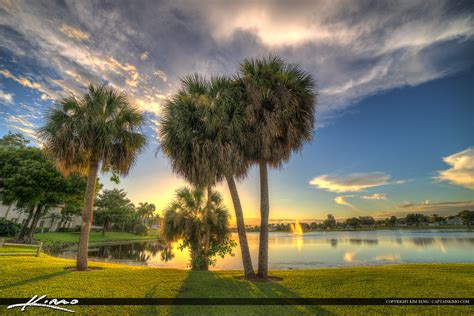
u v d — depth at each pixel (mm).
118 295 6223
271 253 25906
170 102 9750
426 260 18359
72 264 10719
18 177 21891
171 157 9656
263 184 9398
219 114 8906
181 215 16109
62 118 9992
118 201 64562
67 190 23734
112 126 10227
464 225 122875
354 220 145625
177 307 5504
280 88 9023
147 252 30359
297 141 9461
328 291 6836
